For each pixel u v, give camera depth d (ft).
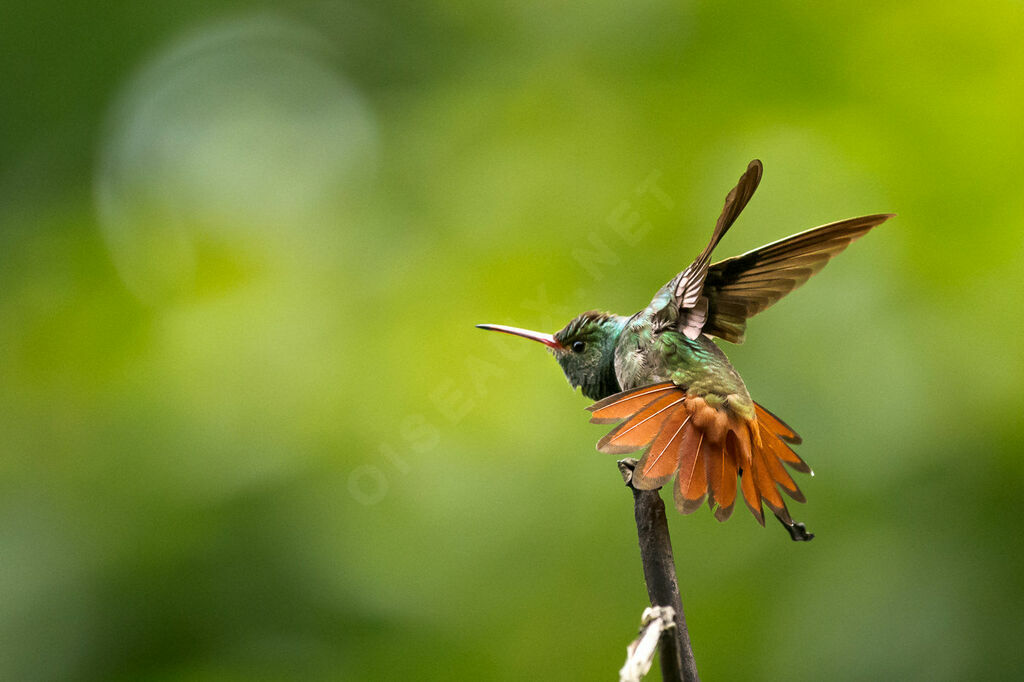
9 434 35.50
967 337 30.83
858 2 36.27
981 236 32.37
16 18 45.78
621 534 31.86
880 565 28.63
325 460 33.42
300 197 42.50
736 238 34.71
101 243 41.37
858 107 35.42
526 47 41.96
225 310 37.24
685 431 18.49
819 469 30.25
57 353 37.47
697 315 21.12
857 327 31.86
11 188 43.75
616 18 40.06
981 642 27.02
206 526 31.76
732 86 37.24
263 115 45.06
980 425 29.73
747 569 30.22
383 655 30.32
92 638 29.94
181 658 29.99
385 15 46.80
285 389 35.14
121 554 31.12
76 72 46.03
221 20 48.19
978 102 34.30
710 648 29.43
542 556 31.83
